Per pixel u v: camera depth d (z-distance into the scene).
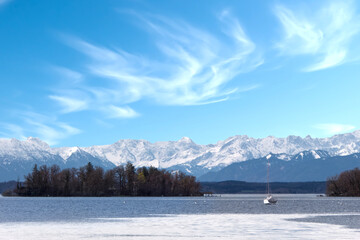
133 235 64.69
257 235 63.88
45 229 74.00
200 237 62.06
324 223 83.56
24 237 62.91
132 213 120.94
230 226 78.19
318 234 64.44
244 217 102.44
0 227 78.19
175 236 63.38
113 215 111.88
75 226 79.56
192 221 90.38
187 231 69.94
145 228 75.12
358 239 58.84
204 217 103.00
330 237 60.97
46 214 116.75
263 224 81.94
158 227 76.88
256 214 115.31
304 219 94.69
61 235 64.94
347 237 60.88
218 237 61.97
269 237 61.53
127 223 85.81
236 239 59.69
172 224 82.94
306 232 67.19
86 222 88.62
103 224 83.56
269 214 114.88
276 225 79.62
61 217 104.31
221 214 115.38
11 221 92.12
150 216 107.31
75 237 62.59
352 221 88.44
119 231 70.19
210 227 76.50
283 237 61.44
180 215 111.31
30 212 126.56
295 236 62.34
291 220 91.88
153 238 61.22
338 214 113.94
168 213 120.31
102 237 62.53
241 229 72.50
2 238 61.78
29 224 84.44
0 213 121.75
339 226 77.00
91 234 66.00
